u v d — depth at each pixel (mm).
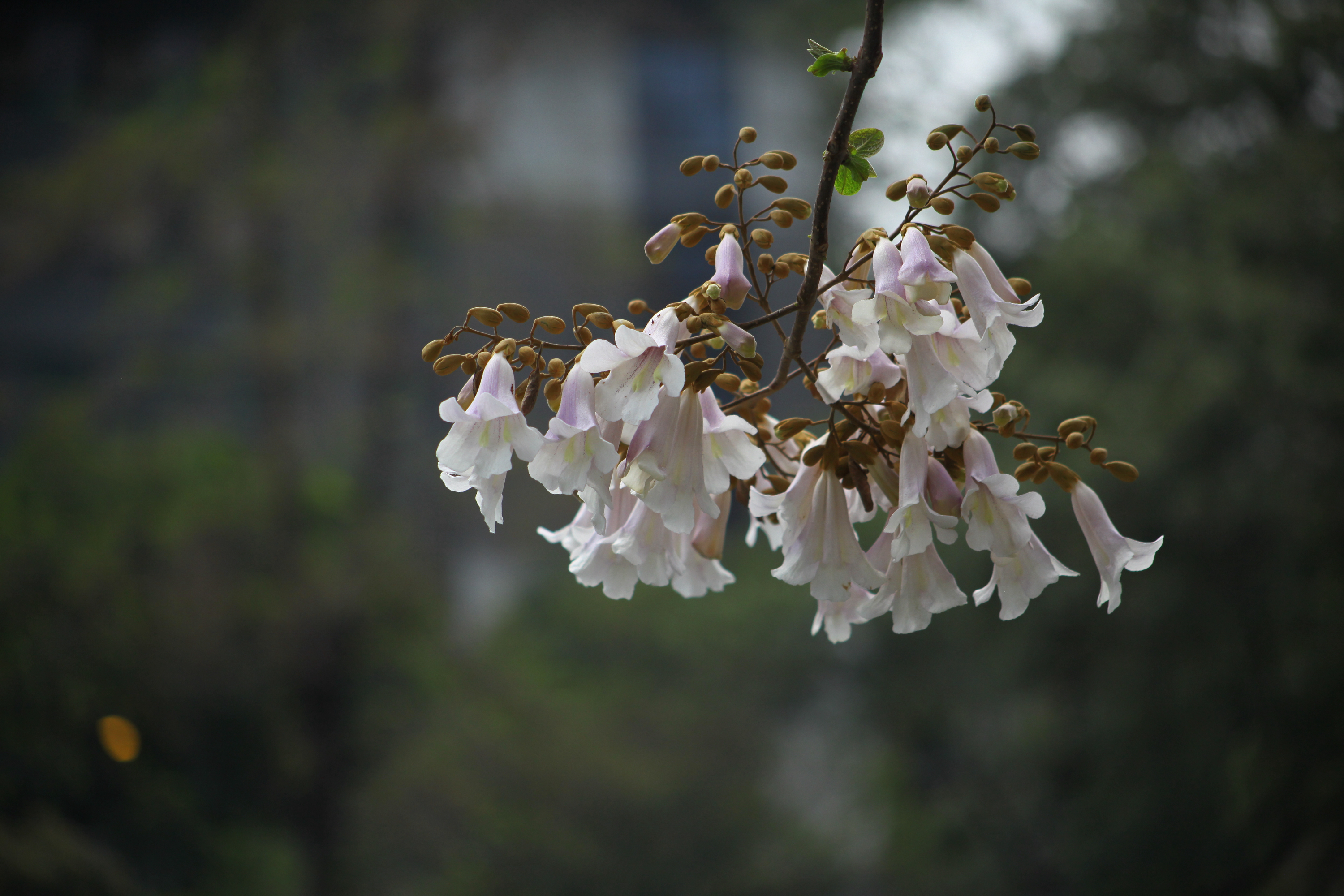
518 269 26531
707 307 1675
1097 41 16828
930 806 18703
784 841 20906
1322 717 11781
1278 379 12320
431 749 19797
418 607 20797
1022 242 19031
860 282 1639
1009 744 16672
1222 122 15664
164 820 15422
